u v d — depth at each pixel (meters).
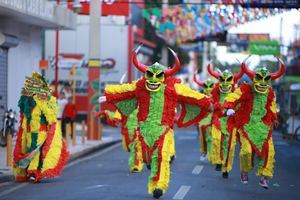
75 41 47.38
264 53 52.97
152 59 63.84
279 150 30.95
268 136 16.45
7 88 30.58
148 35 62.12
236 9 27.84
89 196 15.27
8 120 27.22
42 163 17.80
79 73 46.97
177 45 65.12
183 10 39.19
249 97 16.38
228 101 16.34
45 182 18.03
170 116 14.62
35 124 17.61
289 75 65.12
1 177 18.12
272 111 16.48
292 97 45.66
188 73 90.69
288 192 16.92
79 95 47.06
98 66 32.00
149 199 14.78
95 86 32.03
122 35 46.94
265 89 16.27
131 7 54.62
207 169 21.25
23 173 18.03
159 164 14.35
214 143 19.66
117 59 46.97
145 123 14.56
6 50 30.22
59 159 18.08
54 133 18.00
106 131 41.62
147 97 14.56
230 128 18.56
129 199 14.77
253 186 17.70
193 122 15.12
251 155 16.56
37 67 35.25
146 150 14.50
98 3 31.77
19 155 17.80
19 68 32.25
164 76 14.59
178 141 34.53
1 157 23.17
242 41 54.97
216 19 35.75
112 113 20.25
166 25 43.03
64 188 16.75
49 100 17.88
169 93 14.55
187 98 14.62
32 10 28.08
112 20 46.94
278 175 20.81
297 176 20.62
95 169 21.42
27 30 33.25
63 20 32.94
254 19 30.11
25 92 17.77
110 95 14.98
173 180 18.42
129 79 46.78
